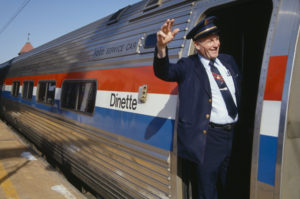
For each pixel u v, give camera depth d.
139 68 2.94
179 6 2.70
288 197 1.74
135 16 3.35
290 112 1.70
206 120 1.84
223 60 2.09
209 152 2.00
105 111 3.42
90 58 4.06
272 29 1.82
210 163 2.01
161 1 3.00
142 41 3.02
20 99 7.73
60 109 4.86
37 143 6.05
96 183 3.48
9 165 4.41
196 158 1.79
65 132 4.54
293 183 1.78
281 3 1.82
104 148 3.33
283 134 1.66
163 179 2.39
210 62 1.98
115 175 3.05
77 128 4.12
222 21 2.70
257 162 1.77
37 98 6.25
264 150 1.74
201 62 1.99
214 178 2.08
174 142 2.29
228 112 1.95
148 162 2.58
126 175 2.87
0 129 7.59
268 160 1.72
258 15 2.60
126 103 3.04
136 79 2.95
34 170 4.25
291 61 1.69
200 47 1.93
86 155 3.75
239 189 2.61
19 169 4.24
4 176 3.92
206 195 2.07
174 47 2.54
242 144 2.60
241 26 2.80
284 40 1.74
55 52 5.74
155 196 2.46
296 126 1.76
